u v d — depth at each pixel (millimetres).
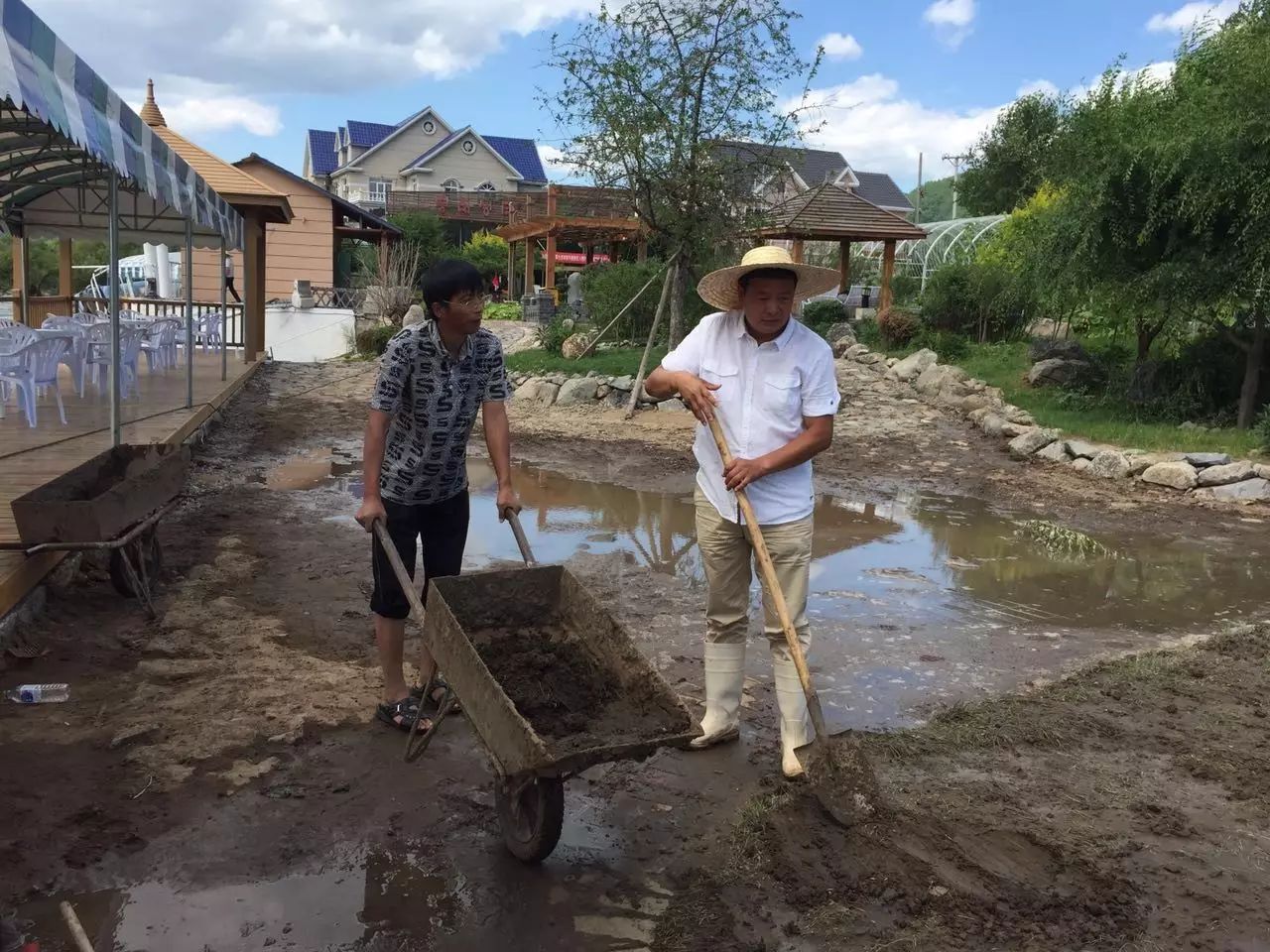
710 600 4105
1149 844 3467
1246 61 10594
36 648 4754
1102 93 11898
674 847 3395
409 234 37031
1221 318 12773
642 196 14562
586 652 3623
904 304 22750
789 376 3758
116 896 2975
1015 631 5914
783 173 15156
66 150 8453
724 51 13750
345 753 3945
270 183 29375
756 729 4387
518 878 3176
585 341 17547
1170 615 6332
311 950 2789
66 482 5430
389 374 3783
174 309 20766
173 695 4355
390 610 4090
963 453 11930
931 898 3094
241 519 7777
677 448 11914
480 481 9922
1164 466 10242
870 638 5660
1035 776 3957
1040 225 13492
